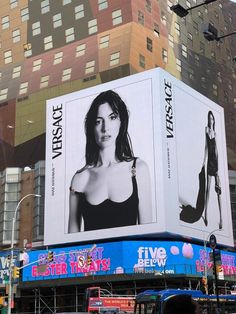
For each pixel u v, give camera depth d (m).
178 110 66.88
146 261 58.09
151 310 26.33
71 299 64.19
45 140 76.12
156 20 79.25
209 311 28.50
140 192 61.44
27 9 86.12
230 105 93.31
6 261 66.31
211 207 70.00
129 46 71.94
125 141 64.50
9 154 78.75
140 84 65.50
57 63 79.19
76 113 70.06
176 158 63.88
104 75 72.44
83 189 65.94
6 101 81.62
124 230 61.19
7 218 73.12
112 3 76.62
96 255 59.88
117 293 61.56
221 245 70.94
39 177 72.19
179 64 82.19
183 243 60.94
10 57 85.38
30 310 66.31
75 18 80.00
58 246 67.31
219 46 95.38
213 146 73.94
